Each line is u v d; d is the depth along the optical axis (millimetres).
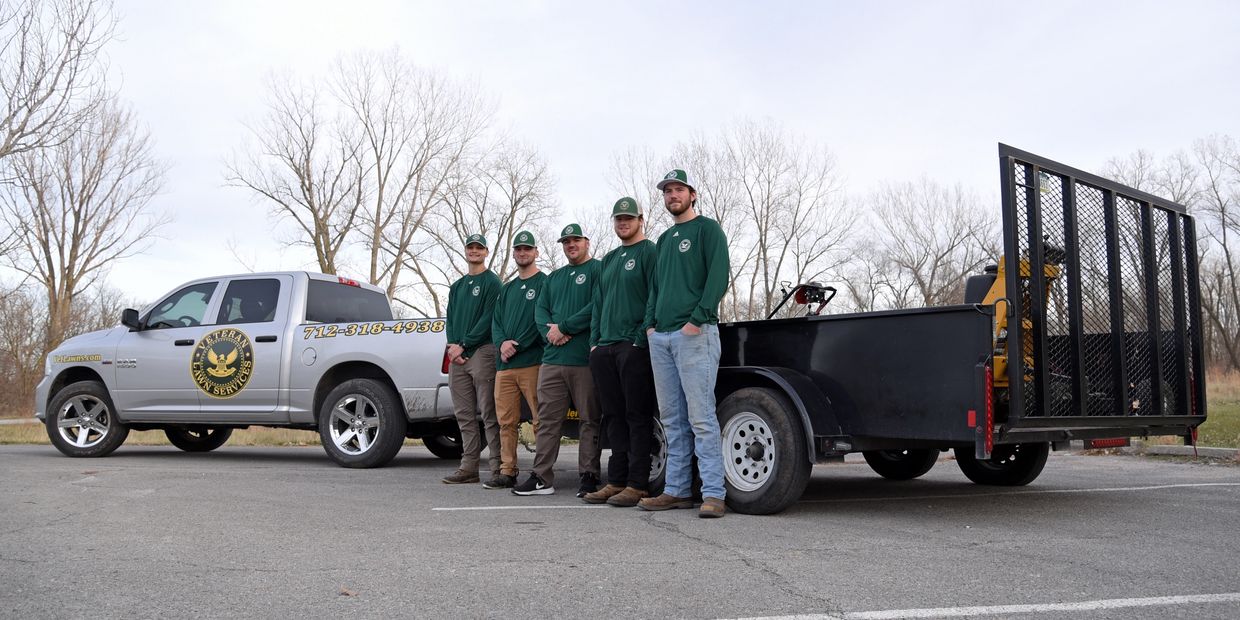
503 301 7090
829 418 5551
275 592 3566
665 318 5715
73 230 35531
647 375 6117
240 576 3830
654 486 6344
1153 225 6504
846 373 5602
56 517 5305
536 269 7090
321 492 6570
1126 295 6117
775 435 5578
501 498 6457
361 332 8609
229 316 9297
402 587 3652
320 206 35062
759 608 3355
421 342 8320
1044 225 5488
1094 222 5922
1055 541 4723
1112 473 8508
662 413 5910
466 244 7359
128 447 12055
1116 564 4145
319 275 9438
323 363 8688
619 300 6109
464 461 7434
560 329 6461
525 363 6945
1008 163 5270
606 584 3719
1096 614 3291
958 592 3604
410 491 6734
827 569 4016
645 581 3775
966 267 36562
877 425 5426
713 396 5676
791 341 5934
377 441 8352
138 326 9547
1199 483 7531
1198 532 5016
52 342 34625
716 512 5496
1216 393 26250
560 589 3629
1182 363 6613
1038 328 5336
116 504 5828
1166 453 10258
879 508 6047
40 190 34375
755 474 5773
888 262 37281
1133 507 6066
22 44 16656
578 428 7016
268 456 10273
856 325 5574
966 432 5012
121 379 9523
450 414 8234
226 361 9055
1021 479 7348
